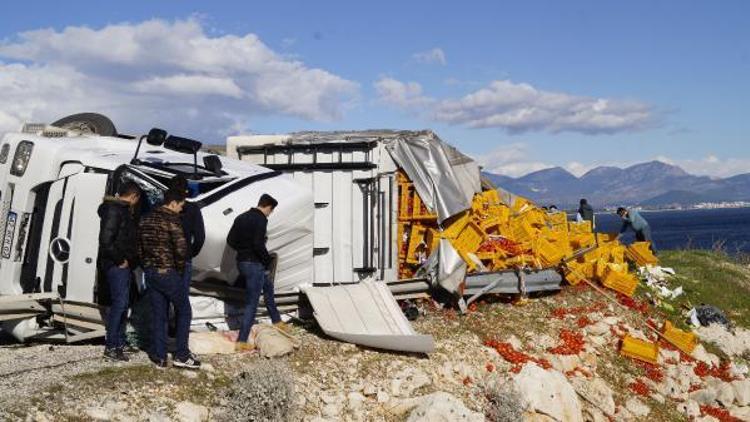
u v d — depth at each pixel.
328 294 9.95
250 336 9.16
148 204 9.01
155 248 7.82
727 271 18.78
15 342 9.79
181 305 7.92
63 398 6.77
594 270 14.44
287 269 10.20
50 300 9.01
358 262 12.41
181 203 7.97
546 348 11.43
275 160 12.81
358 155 12.51
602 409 10.77
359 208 12.48
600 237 15.80
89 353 8.43
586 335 12.37
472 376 9.79
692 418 11.62
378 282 10.30
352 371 8.95
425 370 9.38
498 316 11.92
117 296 8.08
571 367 11.28
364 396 8.59
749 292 17.56
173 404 7.19
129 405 6.96
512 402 9.20
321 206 12.55
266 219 8.91
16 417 6.26
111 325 8.06
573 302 13.34
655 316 14.25
